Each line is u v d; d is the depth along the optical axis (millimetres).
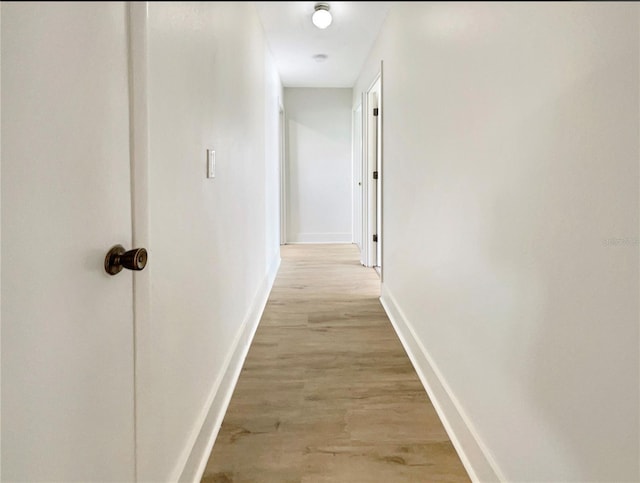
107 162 775
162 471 1091
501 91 1134
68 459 692
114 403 828
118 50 801
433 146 1821
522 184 1033
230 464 1416
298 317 2885
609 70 727
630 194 694
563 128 862
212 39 1569
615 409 743
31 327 613
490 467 1231
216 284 1663
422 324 2039
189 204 1302
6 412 582
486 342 1266
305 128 5422
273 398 1832
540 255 959
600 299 771
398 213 2623
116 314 825
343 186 5551
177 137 1179
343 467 1400
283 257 4867
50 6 623
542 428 965
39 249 622
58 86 645
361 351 2328
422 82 1992
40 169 618
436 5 1741
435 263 1804
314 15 2719
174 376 1183
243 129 2277
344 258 4812
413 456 1453
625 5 688
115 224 808
